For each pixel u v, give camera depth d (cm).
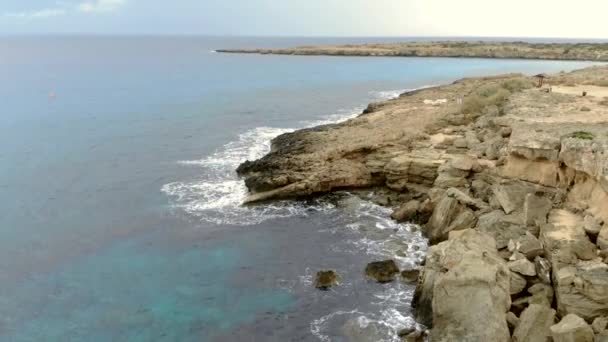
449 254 2231
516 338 1895
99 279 2647
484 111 4556
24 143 5216
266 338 2144
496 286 2011
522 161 2841
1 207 3562
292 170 3712
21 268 2769
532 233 2441
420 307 2228
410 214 3216
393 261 2638
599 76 6619
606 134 2602
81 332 2216
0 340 2166
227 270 2703
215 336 2162
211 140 5362
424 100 6256
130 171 4341
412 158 3588
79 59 17662
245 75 12012
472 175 3247
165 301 2431
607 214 2255
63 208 3559
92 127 5997
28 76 11456
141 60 17312
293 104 7681
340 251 2866
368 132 4469
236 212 3434
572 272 1994
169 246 2989
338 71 12988
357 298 2406
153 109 7212
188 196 3734
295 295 2453
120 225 3284
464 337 1917
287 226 3206
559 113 3791
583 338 1736
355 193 3650
